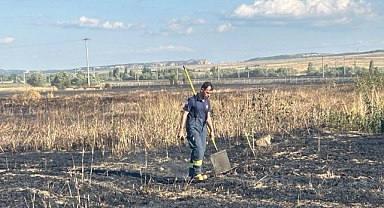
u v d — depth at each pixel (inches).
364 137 580.7
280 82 2923.2
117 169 444.1
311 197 325.7
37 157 529.0
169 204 320.8
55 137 620.1
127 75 4970.5
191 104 390.9
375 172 392.8
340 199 319.6
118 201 331.3
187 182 383.6
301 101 901.8
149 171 433.1
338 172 396.8
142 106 1008.2
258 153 495.5
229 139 593.6
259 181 373.7
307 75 4072.3
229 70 5644.7
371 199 318.0
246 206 307.7
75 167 460.8
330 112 687.1
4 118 1037.8
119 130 625.9
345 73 3939.5
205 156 498.0
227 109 719.1
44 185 371.2
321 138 577.3
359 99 736.3
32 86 4008.4
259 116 662.5
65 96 1798.7
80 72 4035.4
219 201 323.0
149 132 599.2
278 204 311.9
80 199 336.2
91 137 611.8
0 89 3410.4
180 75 4667.8
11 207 314.7
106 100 1478.8
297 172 402.6
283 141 563.5
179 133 392.2
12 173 428.5
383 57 7440.9
